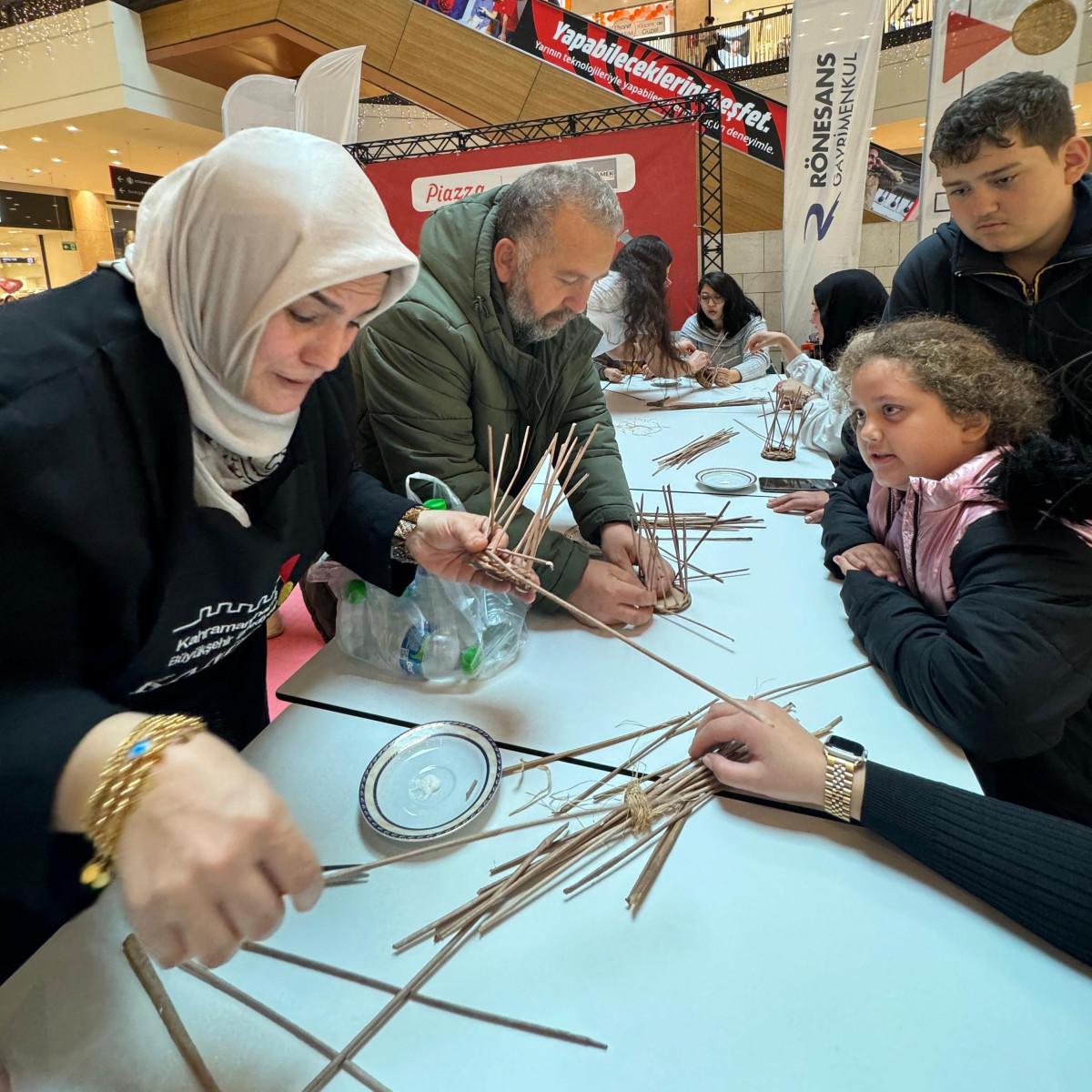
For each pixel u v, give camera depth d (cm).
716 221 539
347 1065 52
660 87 520
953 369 98
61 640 61
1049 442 90
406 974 59
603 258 115
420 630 100
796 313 473
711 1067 51
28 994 58
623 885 67
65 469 56
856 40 411
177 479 65
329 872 68
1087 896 57
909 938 60
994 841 63
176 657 77
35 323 59
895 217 523
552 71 534
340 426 92
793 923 62
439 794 78
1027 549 88
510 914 64
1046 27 322
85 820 46
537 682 100
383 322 120
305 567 94
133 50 559
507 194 123
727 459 205
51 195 653
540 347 134
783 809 75
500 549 99
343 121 440
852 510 135
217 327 62
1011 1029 53
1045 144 118
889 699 92
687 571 133
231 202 58
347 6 543
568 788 80
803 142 437
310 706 97
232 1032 55
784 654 104
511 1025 55
